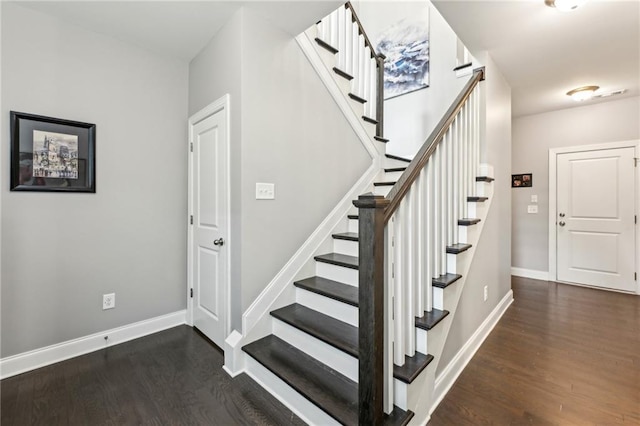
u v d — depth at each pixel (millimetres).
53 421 1573
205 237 2533
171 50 2609
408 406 1435
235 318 2141
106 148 2379
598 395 1776
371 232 1276
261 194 2164
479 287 2500
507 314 3080
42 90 2096
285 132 2312
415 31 3744
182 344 2418
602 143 3932
